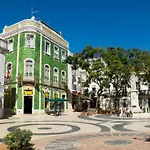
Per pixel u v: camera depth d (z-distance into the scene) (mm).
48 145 9266
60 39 38906
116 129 14844
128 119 22859
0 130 14273
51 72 35250
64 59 39250
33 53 31766
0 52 24219
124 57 36094
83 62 34031
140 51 37375
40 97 31891
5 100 31484
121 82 38031
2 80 24219
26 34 31938
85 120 21844
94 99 52156
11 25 34031
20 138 7758
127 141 9898
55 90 35594
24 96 30641
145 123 18562
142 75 39156
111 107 49594
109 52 35281
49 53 35250
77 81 47875
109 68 33750
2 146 7984
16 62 31828
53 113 31672
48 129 14898
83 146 9031
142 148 8461
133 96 30328
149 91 47500
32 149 8297
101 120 21859
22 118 23859
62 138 11086
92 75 33531
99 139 10594
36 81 31266
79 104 45062
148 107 47094
